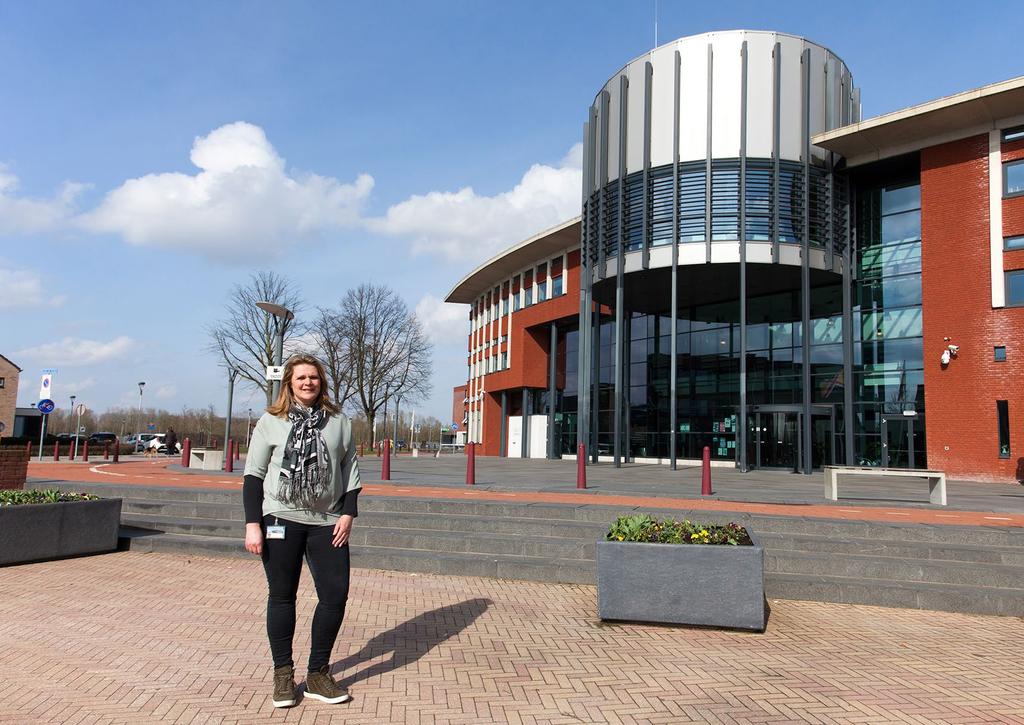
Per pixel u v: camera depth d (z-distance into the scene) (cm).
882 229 2478
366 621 598
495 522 920
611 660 506
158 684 439
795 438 2561
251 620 595
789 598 711
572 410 3866
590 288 2769
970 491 1669
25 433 6222
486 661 498
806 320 2330
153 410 8806
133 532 954
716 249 2334
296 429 427
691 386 3002
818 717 402
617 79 2605
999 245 2159
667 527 641
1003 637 588
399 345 4675
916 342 2353
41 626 563
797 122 2381
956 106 2117
